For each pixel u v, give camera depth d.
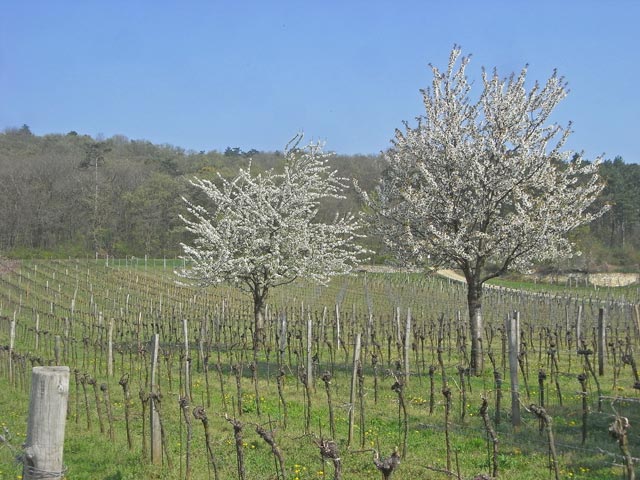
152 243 66.19
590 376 17.61
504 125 18.34
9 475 9.10
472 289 18.52
